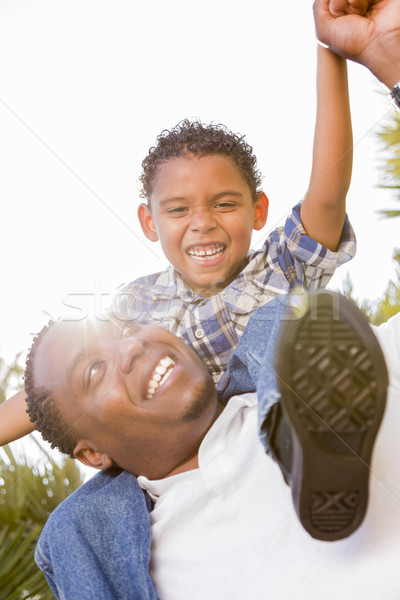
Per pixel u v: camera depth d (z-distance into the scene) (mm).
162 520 1143
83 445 1255
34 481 1770
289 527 1046
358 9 1285
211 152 1497
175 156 1507
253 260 1533
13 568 1621
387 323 1252
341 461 911
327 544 1018
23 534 1708
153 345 1219
